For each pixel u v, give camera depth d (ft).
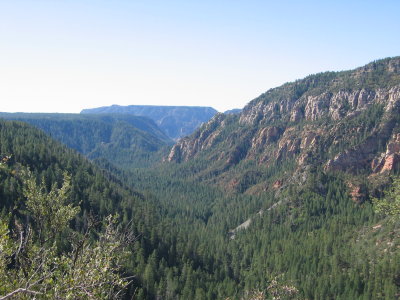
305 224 641.40
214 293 395.55
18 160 556.10
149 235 492.95
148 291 344.49
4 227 63.87
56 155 655.76
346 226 587.27
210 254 530.68
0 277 61.72
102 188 606.14
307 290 389.80
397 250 439.22
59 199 91.97
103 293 67.31
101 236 74.69
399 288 374.43
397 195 131.23
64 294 60.44
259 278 450.71
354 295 373.20
